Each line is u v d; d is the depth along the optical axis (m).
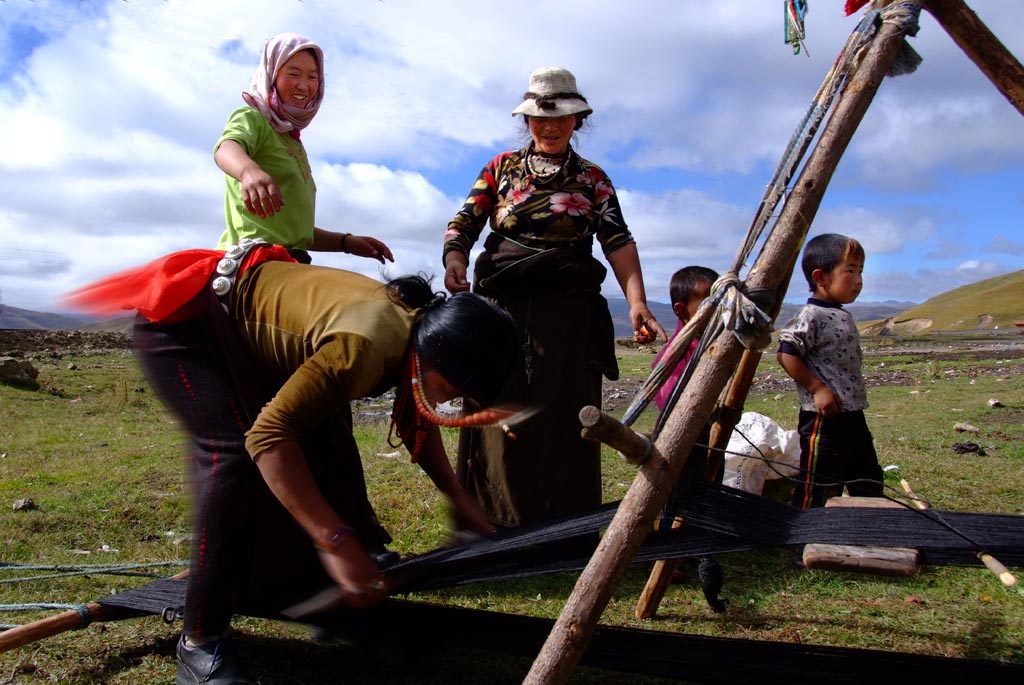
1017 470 6.59
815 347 4.15
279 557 2.90
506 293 3.90
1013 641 3.32
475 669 3.10
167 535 4.95
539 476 3.81
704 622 3.54
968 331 42.09
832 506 2.71
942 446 8.02
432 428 3.00
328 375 2.36
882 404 12.25
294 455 2.37
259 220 3.20
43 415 10.80
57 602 3.72
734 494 2.51
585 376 3.88
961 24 2.67
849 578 4.06
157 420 10.87
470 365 2.45
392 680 3.00
